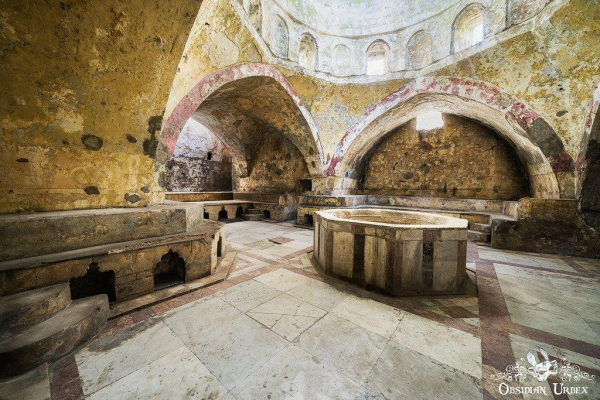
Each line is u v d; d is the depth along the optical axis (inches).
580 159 183.6
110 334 83.7
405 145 375.6
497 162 304.8
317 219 163.3
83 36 97.3
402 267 113.6
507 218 212.5
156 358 72.4
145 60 113.1
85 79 106.3
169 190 434.3
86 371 66.9
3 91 93.6
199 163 476.7
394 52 275.3
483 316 97.3
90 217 102.8
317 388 61.6
